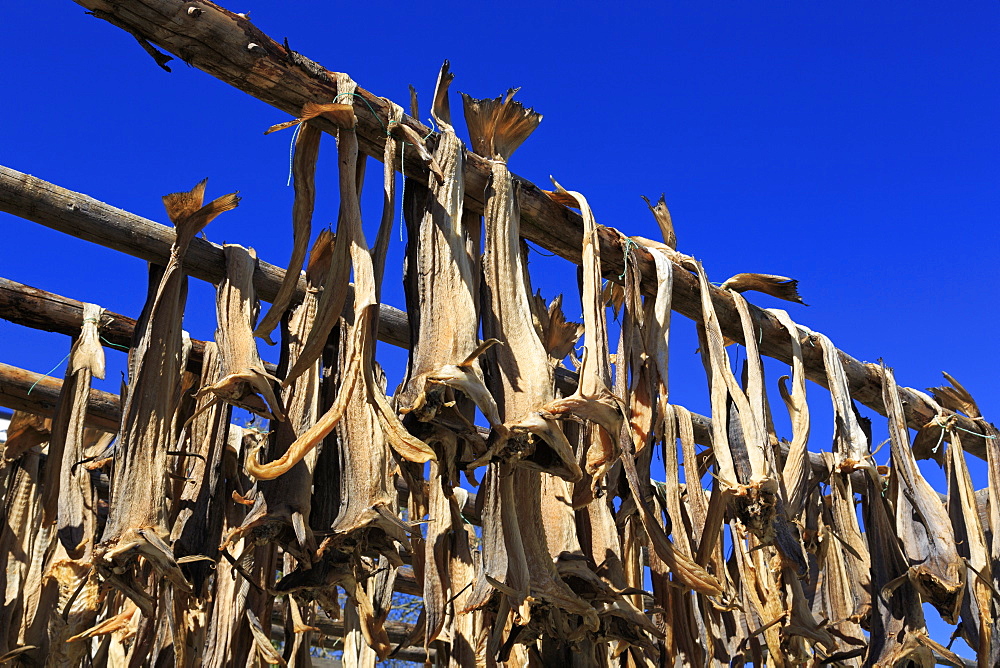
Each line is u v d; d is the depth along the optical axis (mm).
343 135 2701
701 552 3215
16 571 3502
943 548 3480
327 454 2787
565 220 3338
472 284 2750
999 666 3639
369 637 2826
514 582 2639
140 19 2400
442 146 2895
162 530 2598
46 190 2959
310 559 2557
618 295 3670
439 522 3002
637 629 2928
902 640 3393
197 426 3123
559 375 3932
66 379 3090
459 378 2492
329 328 2559
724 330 3908
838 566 3930
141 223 3072
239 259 3047
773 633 3568
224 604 3146
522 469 2762
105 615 3668
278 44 2639
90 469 3551
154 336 2795
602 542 3127
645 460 3123
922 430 4492
